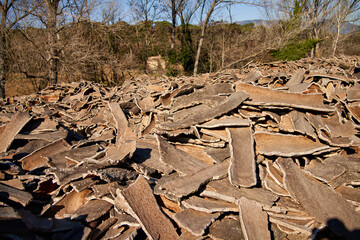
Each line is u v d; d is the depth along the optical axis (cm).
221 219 222
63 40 1228
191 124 306
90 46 1338
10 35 1111
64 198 244
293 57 1519
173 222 220
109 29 1354
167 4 1781
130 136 371
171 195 230
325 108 327
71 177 253
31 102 693
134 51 1788
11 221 180
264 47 1504
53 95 722
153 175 284
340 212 222
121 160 264
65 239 197
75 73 1246
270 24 1791
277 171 267
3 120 491
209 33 1870
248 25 2275
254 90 356
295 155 271
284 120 315
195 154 299
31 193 259
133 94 592
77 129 472
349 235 205
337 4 1994
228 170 250
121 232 212
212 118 309
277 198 235
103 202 243
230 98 339
